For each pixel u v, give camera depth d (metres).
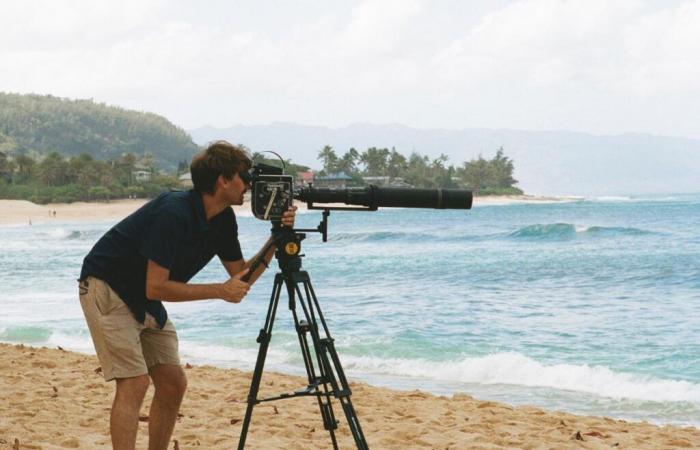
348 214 126.50
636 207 133.25
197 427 6.23
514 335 14.09
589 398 9.35
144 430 5.75
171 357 3.84
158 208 3.49
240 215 125.00
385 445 5.75
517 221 86.56
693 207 125.25
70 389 7.92
